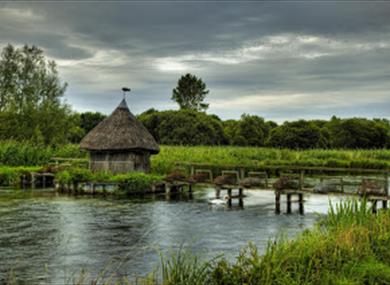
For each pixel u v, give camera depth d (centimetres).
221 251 1530
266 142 8269
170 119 9044
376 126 8662
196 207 2595
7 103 6019
